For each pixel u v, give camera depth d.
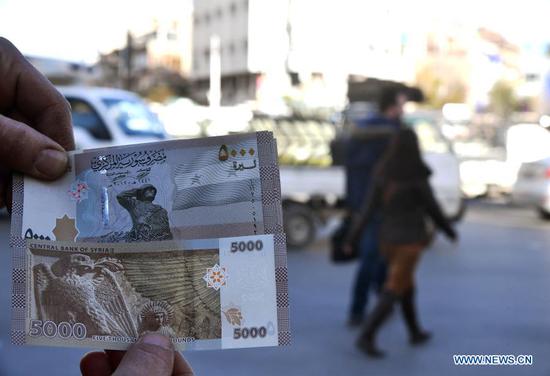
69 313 0.95
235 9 29.38
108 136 8.60
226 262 0.93
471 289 6.54
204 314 0.93
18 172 0.98
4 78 1.12
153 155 0.97
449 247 9.12
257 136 0.94
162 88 22.44
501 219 12.30
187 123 9.56
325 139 8.83
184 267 0.94
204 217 0.94
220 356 4.58
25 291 0.96
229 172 0.94
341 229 5.64
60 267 0.96
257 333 0.92
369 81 10.59
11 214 0.97
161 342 0.92
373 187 4.88
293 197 8.51
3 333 4.87
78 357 4.51
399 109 5.98
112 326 0.94
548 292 6.35
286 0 32.66
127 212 0.96
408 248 4.67
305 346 4.81
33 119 1.15
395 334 5.14
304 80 27.44
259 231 0.93
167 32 26.14
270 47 30.62
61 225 0.97
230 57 28.97
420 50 46.44
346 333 5.14
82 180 0.98
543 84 27.58
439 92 42.69
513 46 45.19
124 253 0.95
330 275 7.25
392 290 4.66
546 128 15.09
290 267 7.63
